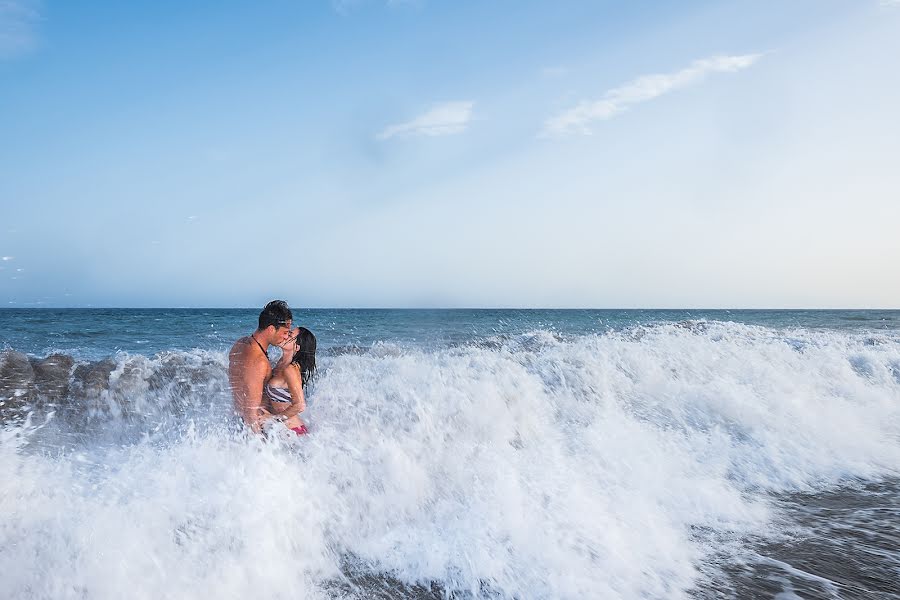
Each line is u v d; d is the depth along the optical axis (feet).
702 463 14.52
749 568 9.45
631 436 15.23
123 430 14.76
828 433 17.21
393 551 9.77
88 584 7.72
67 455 12.17
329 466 11.62
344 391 16.30
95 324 87.40
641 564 9.43
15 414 14.76
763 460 15.06
